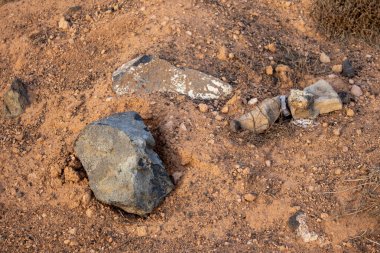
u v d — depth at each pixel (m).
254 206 1.65
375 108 1.84
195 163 1.71
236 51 1.94
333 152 1.74
